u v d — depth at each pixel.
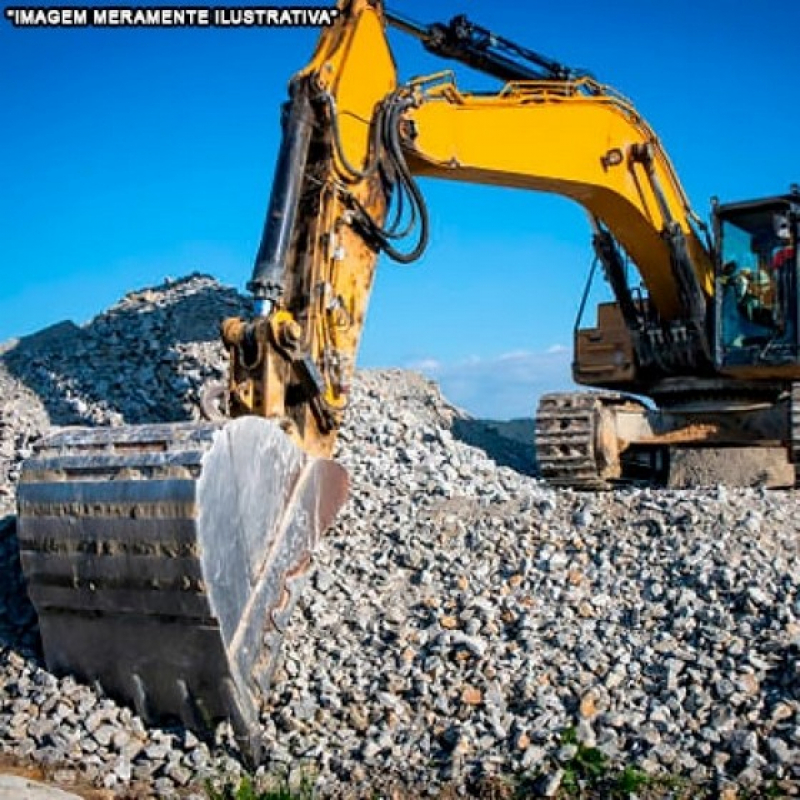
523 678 7.22
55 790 5.77
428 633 7.81
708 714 6.74
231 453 6.58
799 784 6.01
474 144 9.86
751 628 7.54
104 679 6.91
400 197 8.81
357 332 8.54
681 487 13.00
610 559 8.76
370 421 12.54
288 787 6.19
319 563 8.78
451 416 17.59
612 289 13.30
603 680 7.17
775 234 12.17
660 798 5.97
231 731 6.57
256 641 6.73
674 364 13.22
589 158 11.25
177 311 15.10
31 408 13.60
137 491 6.42
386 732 6.79
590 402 13.02
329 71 8.34
